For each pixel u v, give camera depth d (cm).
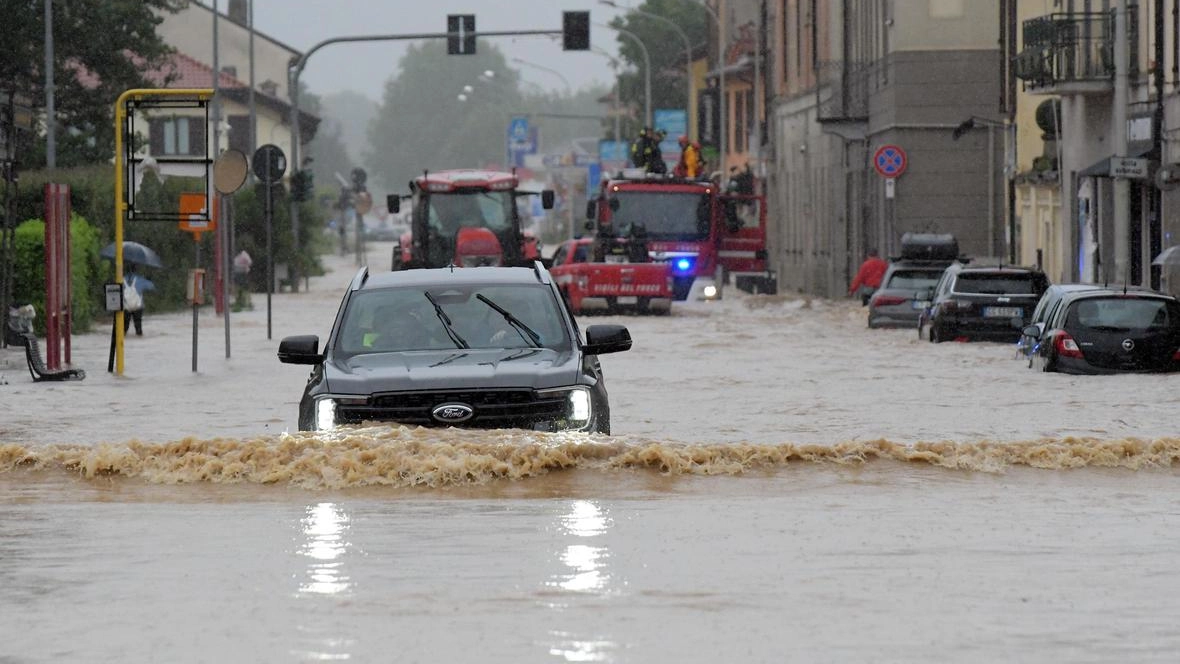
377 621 1761
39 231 8656
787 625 1741
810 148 16550
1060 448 3114
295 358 3156
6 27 13188
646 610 1812
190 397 5344
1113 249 9669
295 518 2492
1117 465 3089
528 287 3303
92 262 9975
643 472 2911
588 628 1727
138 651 1642
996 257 12519
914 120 12550
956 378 5803
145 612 1816
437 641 1670
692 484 2838
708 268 13138
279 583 1969
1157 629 1720
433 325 3216
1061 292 5972
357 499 2702
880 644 1656
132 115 6356
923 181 12556
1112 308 5712
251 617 1784
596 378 3078
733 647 1645
